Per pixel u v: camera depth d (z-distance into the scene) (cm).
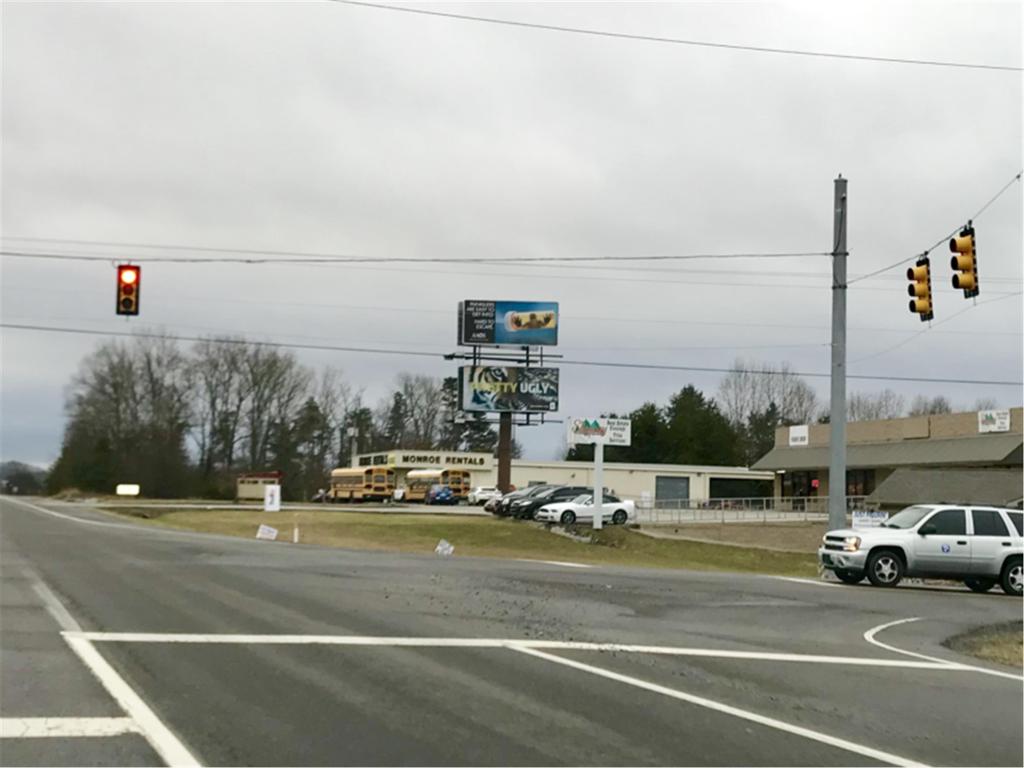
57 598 1712
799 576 3322
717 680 1145
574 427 4753
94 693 982
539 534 4634
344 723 871
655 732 875
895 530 2519
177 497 11088
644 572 2688
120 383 11325
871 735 905
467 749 796
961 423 6278
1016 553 2480
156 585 1928
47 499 11075
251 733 832
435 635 1390
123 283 2559
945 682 1212
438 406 14388
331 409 12275
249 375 11519
